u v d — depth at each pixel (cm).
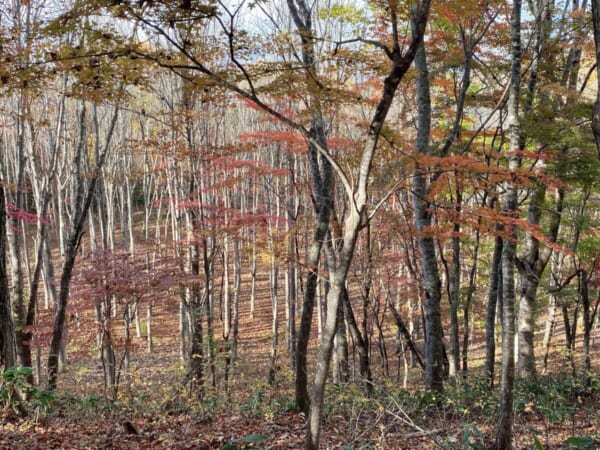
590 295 1262
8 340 537
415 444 520
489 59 1029
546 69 1040
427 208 690
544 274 1378
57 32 379
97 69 411
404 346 1371
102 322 919
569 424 620
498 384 1017
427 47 995
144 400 725
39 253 960
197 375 956
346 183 363
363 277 1106
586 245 1033
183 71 478
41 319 1016
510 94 668
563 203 943
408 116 1244
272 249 977
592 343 1723
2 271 531
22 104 896
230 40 388
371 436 529
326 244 761
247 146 964
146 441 517
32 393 564
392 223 1045
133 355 1798
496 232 561
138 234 2945
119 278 903
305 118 684
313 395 359
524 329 983
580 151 757
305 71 564
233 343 1354
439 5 793
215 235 991
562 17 947
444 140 1014
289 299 1694
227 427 596
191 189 1066
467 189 676
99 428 559
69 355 1443
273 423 613
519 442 545
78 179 945
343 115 955
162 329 2134
